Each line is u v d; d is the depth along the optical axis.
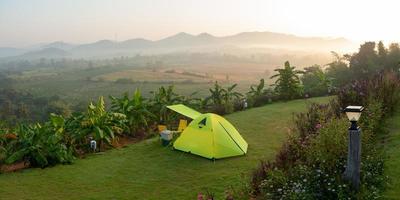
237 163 12.84
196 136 14.31
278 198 7.69
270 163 9.95
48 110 77.62
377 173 8.05
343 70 39.69
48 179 12.07
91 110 16.52
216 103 24.16
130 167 13.10
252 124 18.80
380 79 15.20
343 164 7.98
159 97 20.64
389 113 13.50
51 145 13.89
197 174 12.04
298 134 11.62
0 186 11.48
